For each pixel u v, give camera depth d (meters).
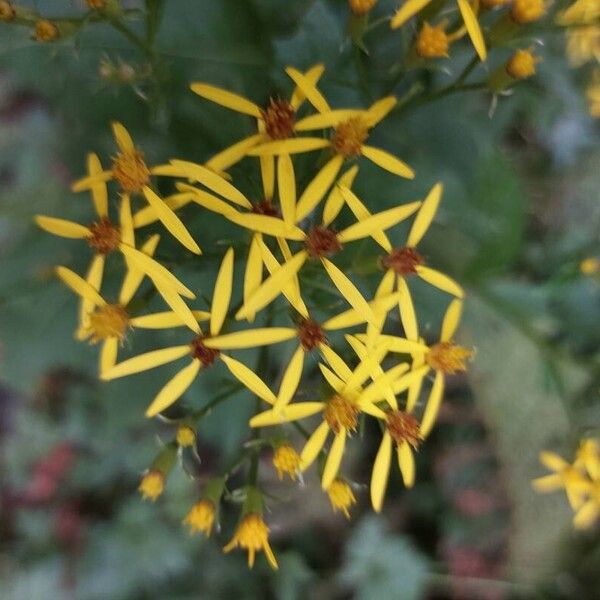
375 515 0.33
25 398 0.33
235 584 0.33
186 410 0.24
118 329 0.22
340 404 0.21
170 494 0.32
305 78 0.21
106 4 0.21
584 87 0.27
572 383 0.27
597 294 0.27
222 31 0.23
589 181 0.30
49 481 0.33
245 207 0.21
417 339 0.22
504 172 0.23
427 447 0.33
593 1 0.22
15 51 0.23
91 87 0.23
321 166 0.21
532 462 0.32
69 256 0.24
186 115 0.23
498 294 0.26
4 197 0.25
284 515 0.33
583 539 0.33
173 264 0.22
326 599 0.33
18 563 0.33
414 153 0.23
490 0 0.21
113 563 0.33
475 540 0.33
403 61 0.22
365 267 0.22
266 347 0.22
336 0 0.23
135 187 0.21
